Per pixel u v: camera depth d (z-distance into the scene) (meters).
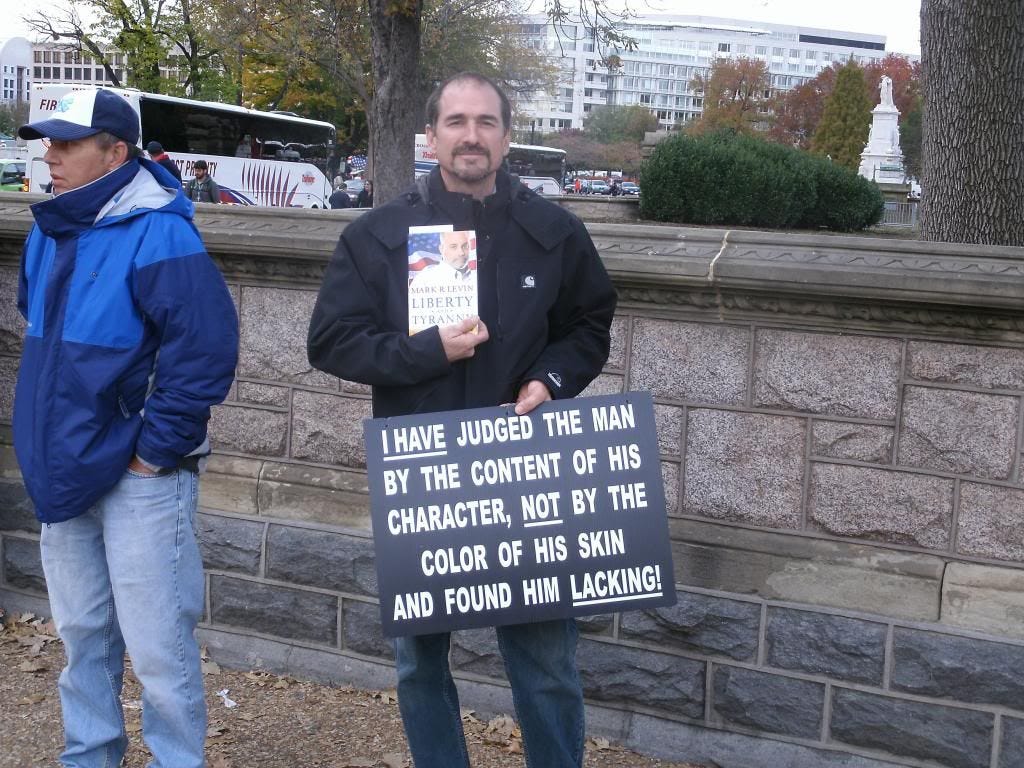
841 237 3.49
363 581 4.23
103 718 3.24
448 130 2.75
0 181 36.78
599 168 102.81
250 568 4.40
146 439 2.93
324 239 4.05
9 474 4.87
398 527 2.82
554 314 2.97
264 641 4.41
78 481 2.93
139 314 2.95
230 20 25.02
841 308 3.47
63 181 2.95
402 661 3.03
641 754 3.83
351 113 43.03
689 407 3.75
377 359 2.76
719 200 19.94
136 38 35.75
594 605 2.85
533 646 2.92
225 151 26.81
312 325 2.88
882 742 3.55
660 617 3.80
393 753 3.76
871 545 3.57
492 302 2.84
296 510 4.35
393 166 15.57
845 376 3.54
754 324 3.63
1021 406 3.33
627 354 3.80
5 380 4.84
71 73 121.12
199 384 2.94
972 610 3.44
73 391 2.92
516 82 36.44
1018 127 5.85
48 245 3.11
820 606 3.61
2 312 4.80
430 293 2.79
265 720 4.00
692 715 3.79
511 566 2.84
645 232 3.71
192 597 3.12
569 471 2.85
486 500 2.83
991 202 5.91
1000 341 3.32
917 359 3.44
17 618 4.80
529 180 42.91
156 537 3.02
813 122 82.81
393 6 14.85
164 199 3.00
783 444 3.64
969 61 5.86
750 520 3.72
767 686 3.68
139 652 3.03
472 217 2.83
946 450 3.44
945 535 3.47
